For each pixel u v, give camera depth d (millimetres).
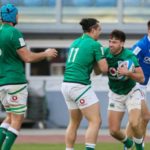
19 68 26234
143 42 30094
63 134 45375
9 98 26203
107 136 43438
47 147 36156
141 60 30188
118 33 27453
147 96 49938
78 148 35250
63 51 51594
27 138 42250
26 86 26453
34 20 51594
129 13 51688
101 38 51031
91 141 26391
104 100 50844
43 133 46125
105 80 50875
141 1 51719
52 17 51688
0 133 26797
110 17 51875
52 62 51562
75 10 51938
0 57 26125
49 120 51062
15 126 26250
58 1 51531
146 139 41094
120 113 28406
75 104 27188
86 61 26672
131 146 29297
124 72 27266
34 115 49500
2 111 45094
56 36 51469
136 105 28078
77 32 51312
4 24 26344
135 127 28141
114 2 51844
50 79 51438
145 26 51250
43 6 51781
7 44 25844
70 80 26703
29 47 51438
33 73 51406
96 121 26516
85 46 26812
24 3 51719
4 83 26062
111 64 27719
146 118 29781
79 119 27578
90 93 26609
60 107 51188
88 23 27281
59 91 51375
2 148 26719
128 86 28016
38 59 26125
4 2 50094
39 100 49656
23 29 51188
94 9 52188
